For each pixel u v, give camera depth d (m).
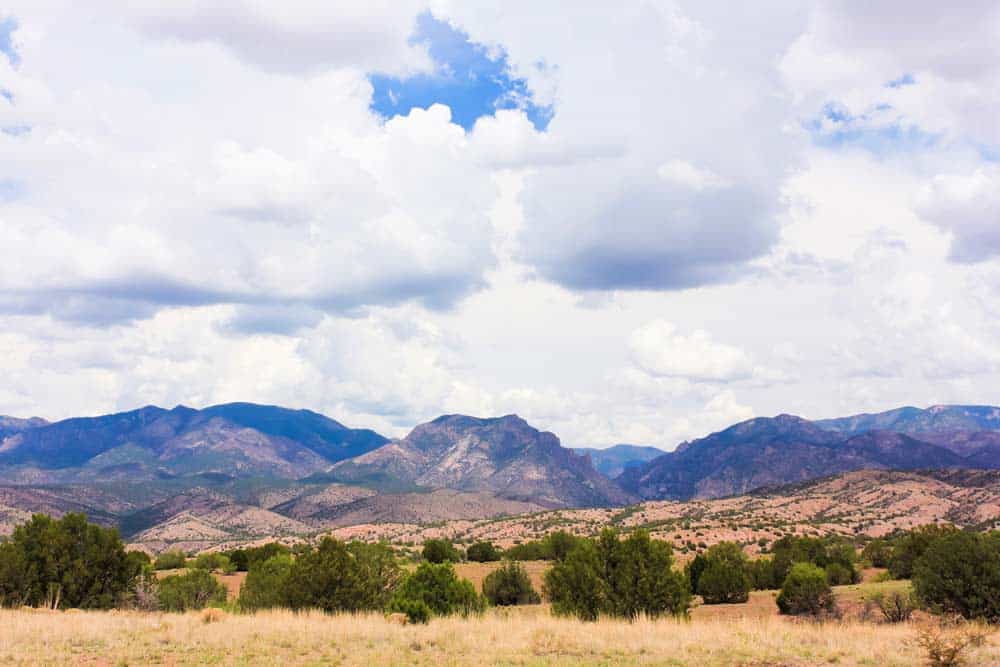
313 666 17.09
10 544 34.66
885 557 97.81
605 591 29.28
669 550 30.55
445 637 21.19
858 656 17.94
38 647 18.56
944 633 18.41
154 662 17.36
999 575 28.27
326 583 31.73
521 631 22.38
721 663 17.45
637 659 17.83
